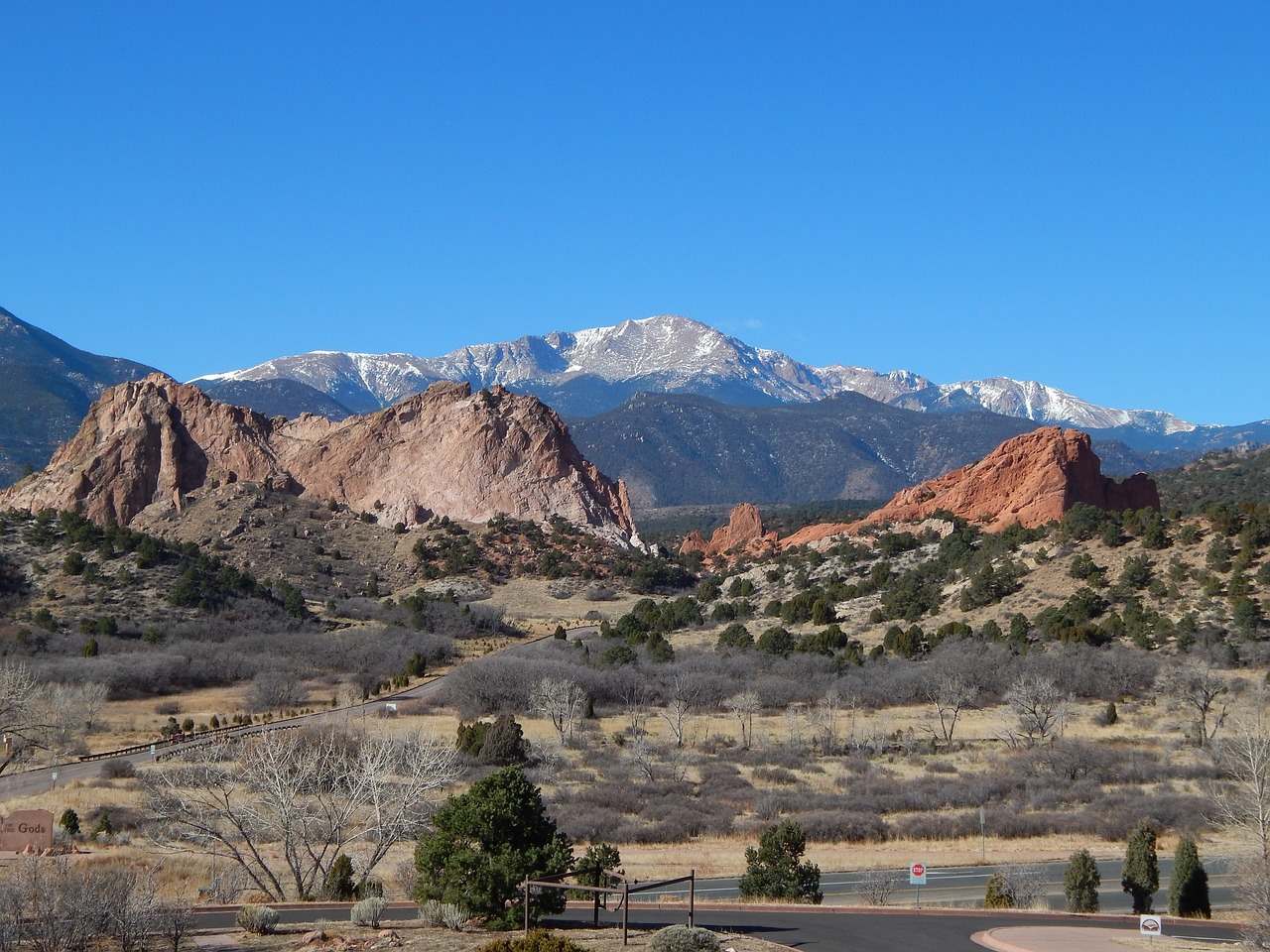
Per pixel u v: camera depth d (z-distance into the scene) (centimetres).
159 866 4909
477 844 3822
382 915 3994
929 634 12438
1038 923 3984
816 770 8062
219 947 3409
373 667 11662
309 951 3312
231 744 7531
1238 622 10719
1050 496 17212
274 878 4641
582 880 3881
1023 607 12619
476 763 7756
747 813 6862
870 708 10256
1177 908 4494
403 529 19400
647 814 6700
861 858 5916
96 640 11788
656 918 3950
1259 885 3972
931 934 3672
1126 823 6475
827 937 3594
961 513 18212
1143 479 18375
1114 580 12531
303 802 5766
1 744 8350
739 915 4062
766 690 10356
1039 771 7762
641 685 10512
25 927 3384
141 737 8806
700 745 8794
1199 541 12719
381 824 4738
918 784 7481
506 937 3391
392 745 6425
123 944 3381
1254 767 6078
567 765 7962
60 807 6412
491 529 19575
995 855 6006
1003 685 10219
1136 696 9975
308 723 8519
